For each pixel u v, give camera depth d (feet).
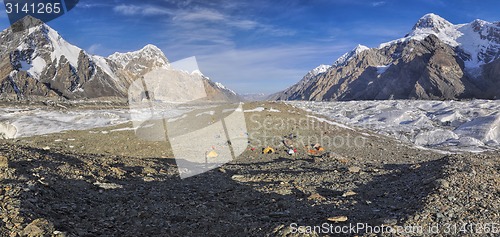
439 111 191.11
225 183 48.24
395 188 42.45
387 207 34.53
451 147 106.11
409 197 36.55
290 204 37.55
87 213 29.22
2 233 21.48
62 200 30.35
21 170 34.19
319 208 36.01
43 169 37.65
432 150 97.66
